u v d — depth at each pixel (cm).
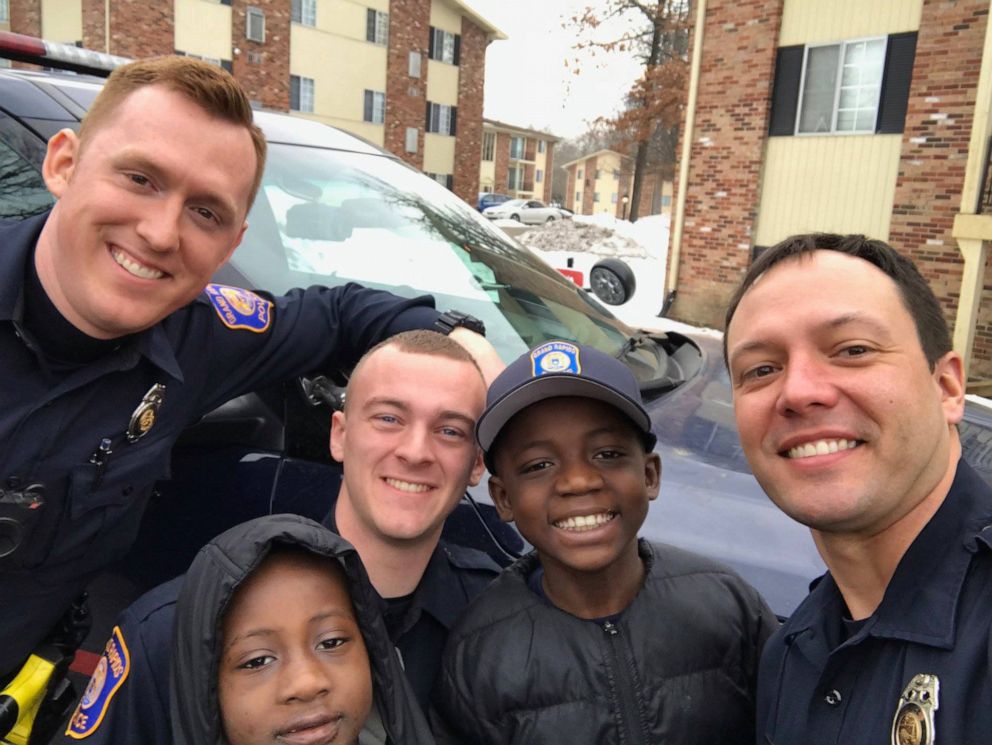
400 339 166
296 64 2597
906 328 110
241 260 213
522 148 6338
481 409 164
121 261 144
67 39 2259
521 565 167
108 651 145
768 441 115
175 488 198
